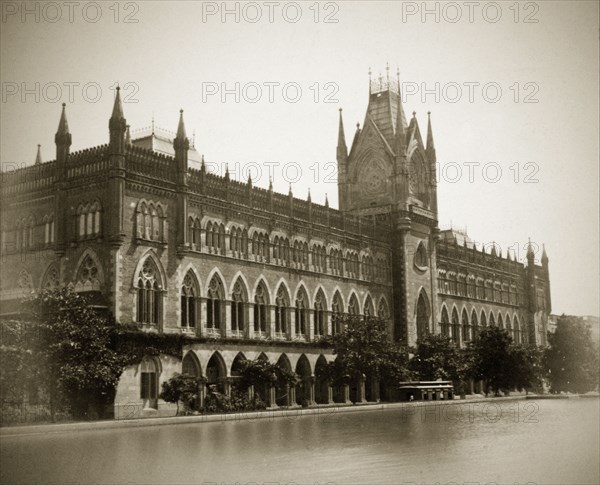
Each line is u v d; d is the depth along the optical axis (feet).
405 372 324.60
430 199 430.61
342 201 424.05
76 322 211.61
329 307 351.25
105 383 216.54
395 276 401.90
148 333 249.55
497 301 528.22
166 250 264.72
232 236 299.58
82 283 250.98
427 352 370.53
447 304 464.65
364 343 314.76
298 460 129.18
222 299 290.76
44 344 202.28
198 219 282.97
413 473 113.80
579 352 435.12
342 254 365.40
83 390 219.61
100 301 244.01
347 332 317.01
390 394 370.73
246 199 309.22
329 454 136.87
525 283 573.74
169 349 256.93
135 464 127.24
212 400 263.08
